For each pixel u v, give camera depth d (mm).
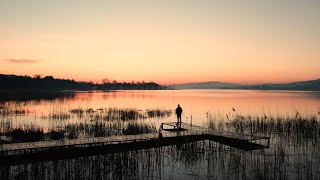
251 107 65000
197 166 19156
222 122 38062
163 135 23359
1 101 73000
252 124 34906
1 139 25078
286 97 118750
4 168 16812
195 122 41219
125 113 46844
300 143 25688
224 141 23797
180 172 17906
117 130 30328
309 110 55094
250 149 22812
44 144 18984
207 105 72625
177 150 23156
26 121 37844
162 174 17594
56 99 86438
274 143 25844
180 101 89625
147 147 21656
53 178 16312
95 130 29422
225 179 16656
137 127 30578
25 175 16625
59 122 37375
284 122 34719
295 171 17734
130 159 19250
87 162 18766
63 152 18656
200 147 23797
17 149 17359
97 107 60188
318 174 17297
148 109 56469
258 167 18328
